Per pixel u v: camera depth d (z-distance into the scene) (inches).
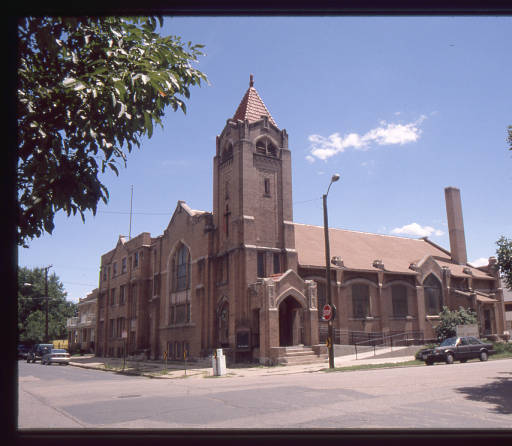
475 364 876.6
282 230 1254.3
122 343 1801.2
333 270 1339.8
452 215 1846.7
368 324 1374.3
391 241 1723.7
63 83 214.1
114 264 1994.3
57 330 2834.6
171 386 676.1
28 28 201.0
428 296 1550.2
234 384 661.9
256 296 1112.2
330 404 415.8
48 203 245.1
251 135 1258.0
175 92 295.4
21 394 627.5
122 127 266.4
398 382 571.8
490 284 1772.9
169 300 1482.5
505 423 316.8
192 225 1379.2
